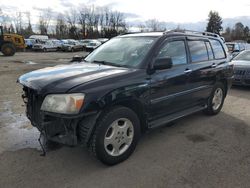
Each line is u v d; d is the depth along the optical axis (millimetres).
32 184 3195
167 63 3951
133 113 3760
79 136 3365
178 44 4668
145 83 3855
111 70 3809
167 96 4312
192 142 4441
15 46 26000
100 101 3281
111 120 3482
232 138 4641
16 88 8367
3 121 5258
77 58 5020
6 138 4449
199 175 3434
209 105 5680
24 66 15234
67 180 3285
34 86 3434
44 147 4117
